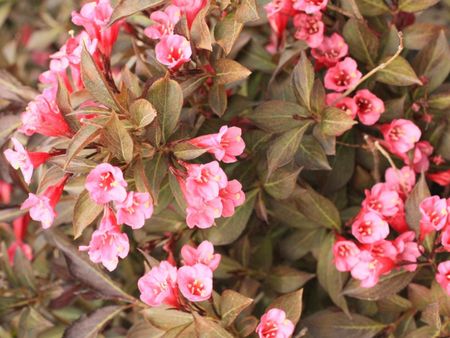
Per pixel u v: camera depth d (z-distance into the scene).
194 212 0.73
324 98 0.80
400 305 0.84
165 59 0.76
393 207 0.80
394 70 0.84
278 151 0.79
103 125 0.70
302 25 0.85
